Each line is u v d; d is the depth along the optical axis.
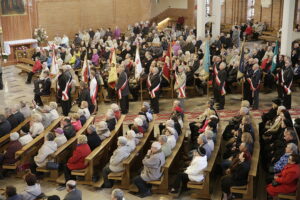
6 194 8.43
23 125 12.69
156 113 16.16
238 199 9.59
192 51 23.22
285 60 15.97
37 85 17.17
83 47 23.55
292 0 18.44
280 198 8.88
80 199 8.22
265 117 12.55
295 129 11.27
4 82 21.58
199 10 25.03
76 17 30.92
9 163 11.28
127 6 33.31
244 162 9.32
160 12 37.31
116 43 25.50
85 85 15.66
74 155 10.59
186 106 16.83
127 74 17.61
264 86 18.27
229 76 17.97
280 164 9.16
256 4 33.38
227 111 16.08
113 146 12.12
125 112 16.20
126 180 10.48
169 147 10.40
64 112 16.11
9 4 25.55
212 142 10.38
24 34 26.61
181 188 10.38
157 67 17.14
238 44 26.72
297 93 18.22
